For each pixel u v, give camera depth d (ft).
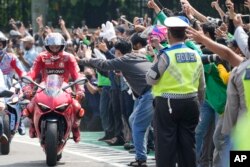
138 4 208.95
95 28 221.05
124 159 107.34
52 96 98.02
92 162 104.42
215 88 86.69
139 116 96.94
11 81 113.39
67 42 134.00
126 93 116.57
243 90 65.82
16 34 173.27
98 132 145.38
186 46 81.61
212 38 92.89
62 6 231.71
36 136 101.60
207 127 91.56
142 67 96.73
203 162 92.43
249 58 66.59
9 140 110.11
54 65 103.04
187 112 80.18
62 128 98.89
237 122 66.44
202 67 81.51
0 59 112.06
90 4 221.25
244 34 74.54
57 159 104.12
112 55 110.63
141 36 105.29
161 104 80.23
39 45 160.86
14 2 235.40
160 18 94.38
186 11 98.17
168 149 80.38
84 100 145.59
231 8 90.33
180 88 79.71
